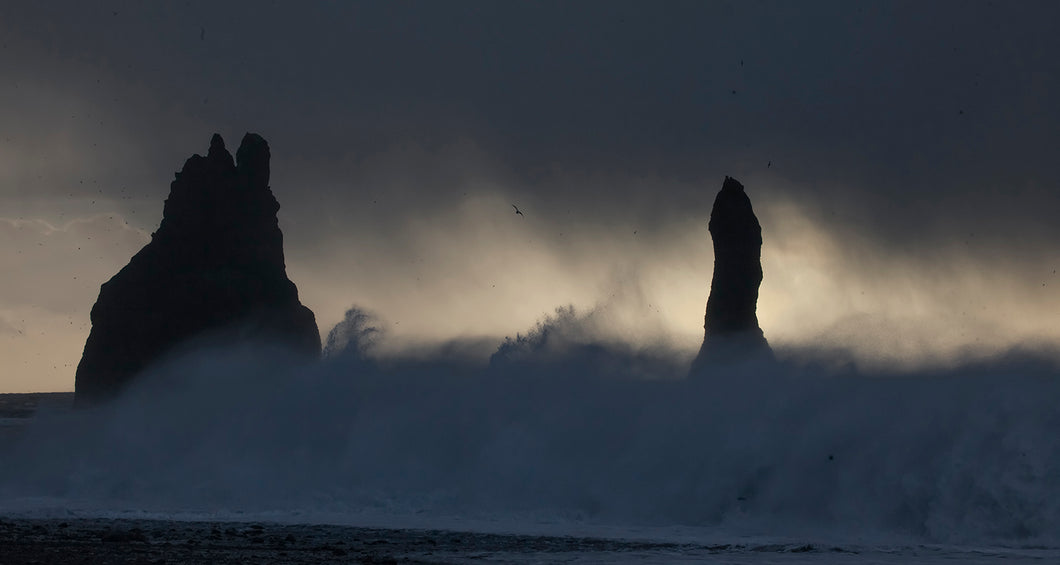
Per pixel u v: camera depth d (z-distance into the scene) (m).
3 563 89.62
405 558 98.56
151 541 107.88
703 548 107.75
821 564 96.25
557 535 121.50
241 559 93.62
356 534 120.94
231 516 143.38
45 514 144.75
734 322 197.00
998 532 117.69
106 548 100.50
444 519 140.88
